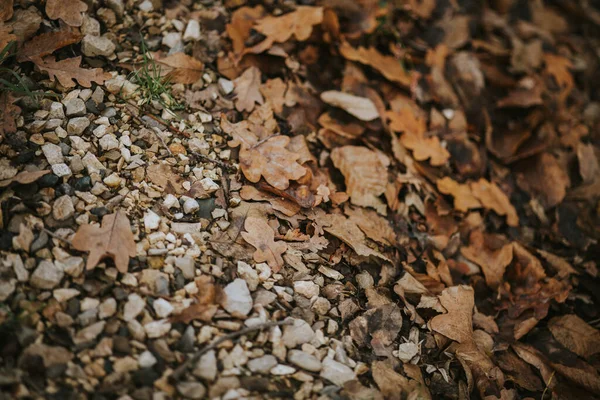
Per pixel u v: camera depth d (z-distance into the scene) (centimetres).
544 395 77
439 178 91
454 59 99
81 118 76
